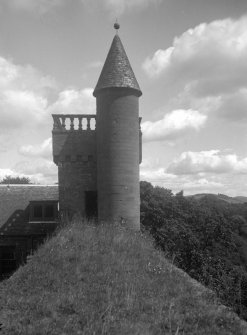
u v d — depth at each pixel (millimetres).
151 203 28172
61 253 11766
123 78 17719
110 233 14156
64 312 7652
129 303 7887
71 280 9562
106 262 10906
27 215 21516
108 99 17719
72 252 11828
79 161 19797
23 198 23078
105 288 8906
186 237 26406
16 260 20156
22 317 7375
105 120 17781
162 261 12016
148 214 27578
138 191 18234
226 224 31469
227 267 25891
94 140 19859
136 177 18047
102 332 6449
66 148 19766
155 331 6625
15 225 20812
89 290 8797
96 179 19734
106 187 17625
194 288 9383
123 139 17578
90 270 10297
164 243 24375
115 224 16422
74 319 7238
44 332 6621
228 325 7062
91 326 6766
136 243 13477
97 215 19922
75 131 19844
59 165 19766
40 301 8164
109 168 17562
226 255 30031
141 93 18438
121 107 17641
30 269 10703
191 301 8227
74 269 10328
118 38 18891
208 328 6809
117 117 17609
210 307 7910
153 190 30953
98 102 18297
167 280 9812
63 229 15547
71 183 19672
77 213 19438
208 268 24594
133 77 18188
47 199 22969
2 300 8406
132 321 7082
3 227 20656
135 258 11664
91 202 20688
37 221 21094
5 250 20453
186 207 31078
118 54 18344
